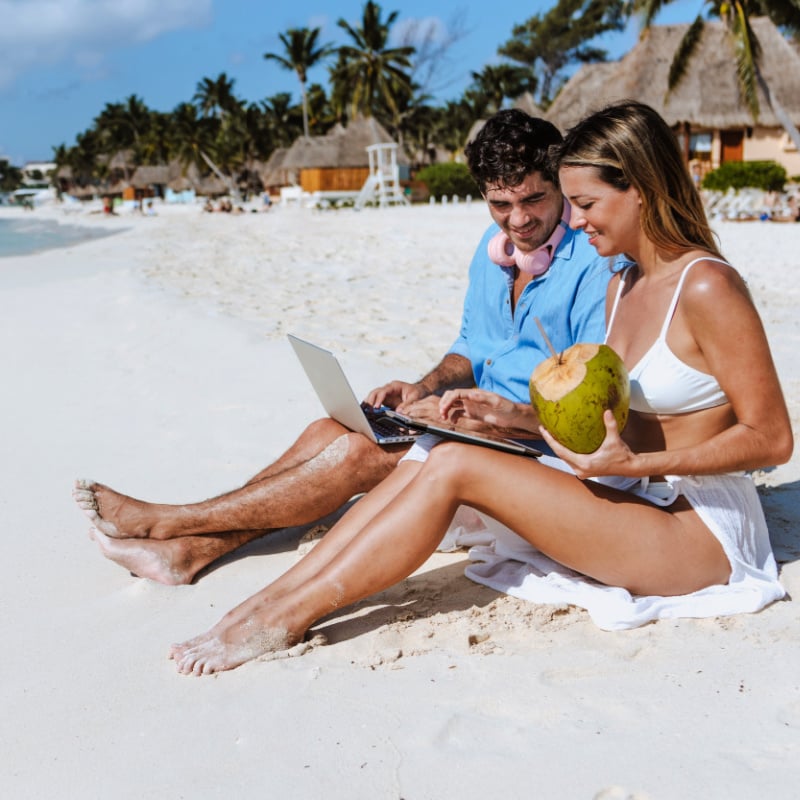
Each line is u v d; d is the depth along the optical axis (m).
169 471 4.38
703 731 2.08
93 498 3.20
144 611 2.96
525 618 2.65
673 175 2.40
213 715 2.30
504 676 2.38
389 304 8.80
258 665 2.53
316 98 76.19
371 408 3.29
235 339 7.06
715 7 23.95
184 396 5.70
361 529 2.67
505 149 2.79
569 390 2.30
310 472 3.10
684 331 2.42
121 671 2.57
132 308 8.93
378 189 42.78
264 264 13.36
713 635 2.48
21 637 2.82
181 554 3.15
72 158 120.88
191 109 81.88
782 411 2.37
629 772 1.96
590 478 2.65
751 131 30.75
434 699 2.29
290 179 60.03
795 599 2.66
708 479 2.56
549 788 1.93
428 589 2.95
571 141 2.46
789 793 1.85
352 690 2.37
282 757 2.10
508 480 2.46
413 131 64.50
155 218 45.56
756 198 23.22
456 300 9.00
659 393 2.48
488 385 3.30
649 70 29.48
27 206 100.50
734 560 2.58
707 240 2.50
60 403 5.75
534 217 2.90
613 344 2.67
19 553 3.51
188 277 11.73
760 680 2.26
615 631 2.54
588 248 2.93
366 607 2.86
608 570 2.53
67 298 10.09
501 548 2.96
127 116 102.75
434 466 2.49
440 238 17.48
